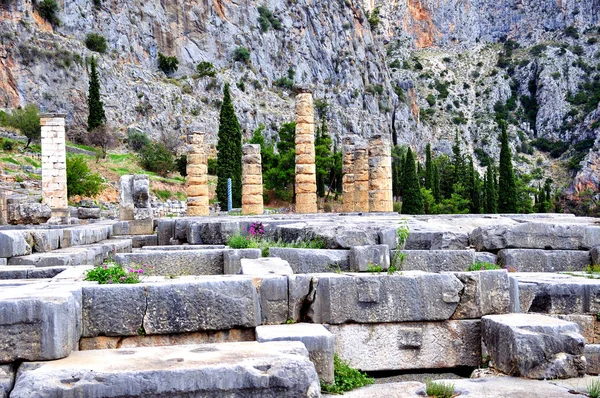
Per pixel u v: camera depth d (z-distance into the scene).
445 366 11.00
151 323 9.48
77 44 115.88
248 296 9.98
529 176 133.88
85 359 8.16
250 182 35.38
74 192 61.88
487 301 11.30
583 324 11.95
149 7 142.12
